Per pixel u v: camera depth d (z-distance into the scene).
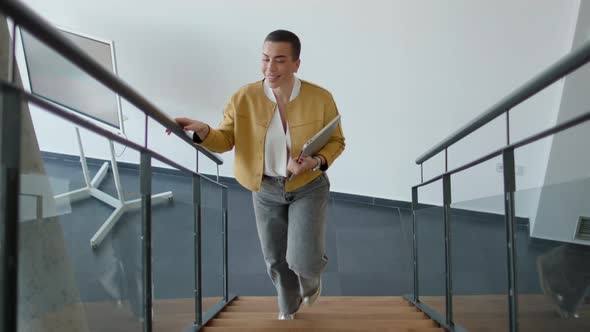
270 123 1.90
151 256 1.69
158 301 1.79
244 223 4.42
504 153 1.66
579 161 4.21
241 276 3.66
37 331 1.21
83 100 3.39
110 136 1.29
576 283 1.27
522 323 1.58
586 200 1.24
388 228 4.52
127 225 1.58
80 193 1.44
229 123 1.96
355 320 2.32
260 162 1.90
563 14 4.38
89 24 4.82
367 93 4.91
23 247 1.16
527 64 4.55
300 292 2.24
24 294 1.17
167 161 1.83
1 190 0.81
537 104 4.53
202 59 4.88
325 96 1.92
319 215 1.95
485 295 1.87
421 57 4.75
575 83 4.20
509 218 1.65
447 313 2.32
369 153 5.02
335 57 4.87
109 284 1.46
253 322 2.31
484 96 4.68
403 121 4.90
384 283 3.60
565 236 1.34
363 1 4.73
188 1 4.79
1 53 1.31
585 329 1.24
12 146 0.82
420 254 2.91
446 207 2.35
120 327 1.52
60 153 4.90
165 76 4.92
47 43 0.94
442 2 4.61
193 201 2.28
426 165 4.91
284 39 1.76
